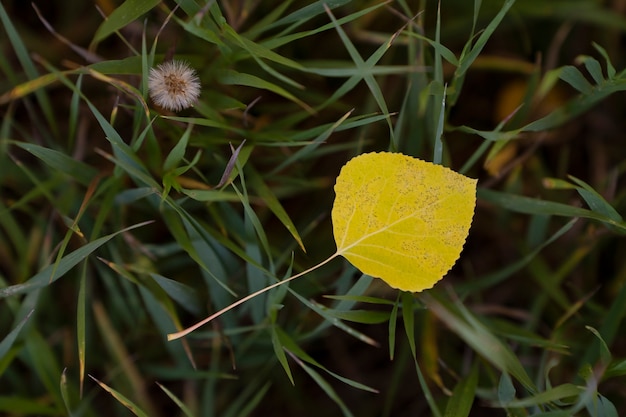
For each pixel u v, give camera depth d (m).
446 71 0.53
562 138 0.56
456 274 0.54
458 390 0.48
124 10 0.46
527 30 0.56
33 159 0.52
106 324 0.50
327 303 0.51
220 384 0.52
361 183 0.45
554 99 0.55
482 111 0.56
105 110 0.51
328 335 0.54
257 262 0.48
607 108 0.56
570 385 0.46
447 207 0.45
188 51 0.50
